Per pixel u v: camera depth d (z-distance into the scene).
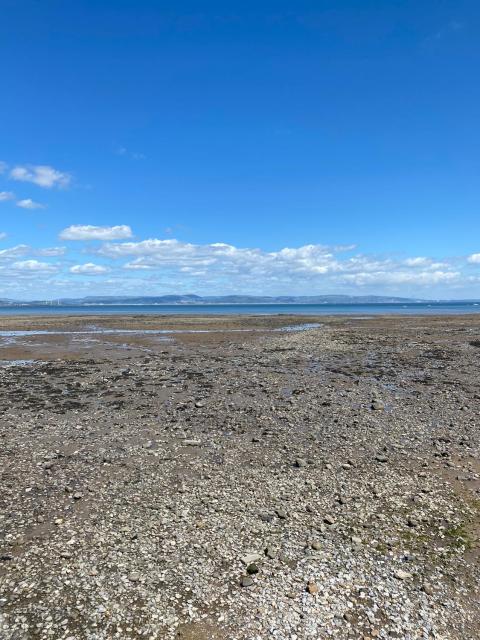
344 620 7.45
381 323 74.50
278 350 40.72
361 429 17.58
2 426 18.25
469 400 21.73
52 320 86.19
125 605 7.77
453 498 11.76
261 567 8.80
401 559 9.10
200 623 7.38
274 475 13.31
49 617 7.50
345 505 11.41
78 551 9.37
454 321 76.81
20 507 11.35
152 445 15.98
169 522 10.54
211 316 104.88
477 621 7.45
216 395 23.41
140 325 71.69
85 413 20.22
